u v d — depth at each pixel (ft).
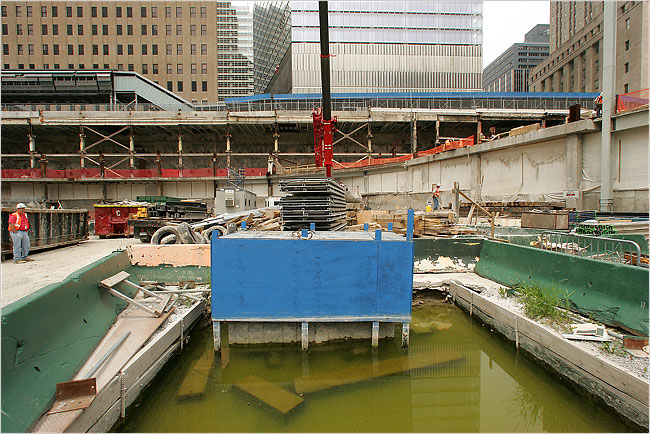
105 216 51.31
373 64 152.87
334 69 151.43
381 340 17.90
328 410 12.82
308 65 153.38
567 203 50.72
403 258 16.84
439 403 13.41
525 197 58.18
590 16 225.76
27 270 25.39
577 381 13.34
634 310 14.80
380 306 16.90
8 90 133.39
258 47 262.67
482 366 16.29
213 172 116.06
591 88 214.48
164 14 177.37
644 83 154.20
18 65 174.09
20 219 28.91
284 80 177.37
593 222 28.66
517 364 16.58
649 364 11.89
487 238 28.45
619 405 11.49
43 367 10.80
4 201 112.27
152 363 14.35
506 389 14.51
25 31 174.29
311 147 131.64
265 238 16.65
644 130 43.06
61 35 175.11
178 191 116.88
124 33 176.76
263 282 16.66
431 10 154.51
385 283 16.89
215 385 14.40
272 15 239.91
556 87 261.03
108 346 13.97
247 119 111.65
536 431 11.74
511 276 23.29
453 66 155.22
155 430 11.64
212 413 12.52
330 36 151.43
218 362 16.25
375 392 14.05
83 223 44.37
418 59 154.20
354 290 16.84
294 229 23.97
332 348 17.29
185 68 178.40
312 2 153.69
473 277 26.30
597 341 14.12
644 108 41.52
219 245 16.52
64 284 13.66
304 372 15.37
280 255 16.65
